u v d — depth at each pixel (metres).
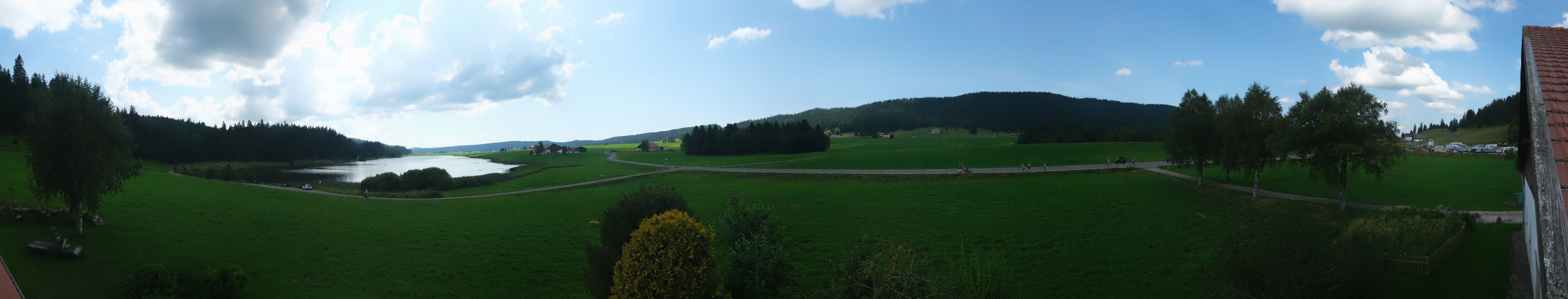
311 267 40.69
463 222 58.50
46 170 37.44
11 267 31.75
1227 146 56.25
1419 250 26.89
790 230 53.72
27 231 37.69
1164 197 58.84
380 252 45.44
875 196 73.44
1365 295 20.78
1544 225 8.62
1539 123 9.27
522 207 69.19
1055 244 44.75
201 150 184.50
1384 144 40.94
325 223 54.75
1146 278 35.88
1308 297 19.72
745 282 30.86
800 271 41.50
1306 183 59.53
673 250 26.36
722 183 100.06
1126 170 85.19
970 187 76.56
